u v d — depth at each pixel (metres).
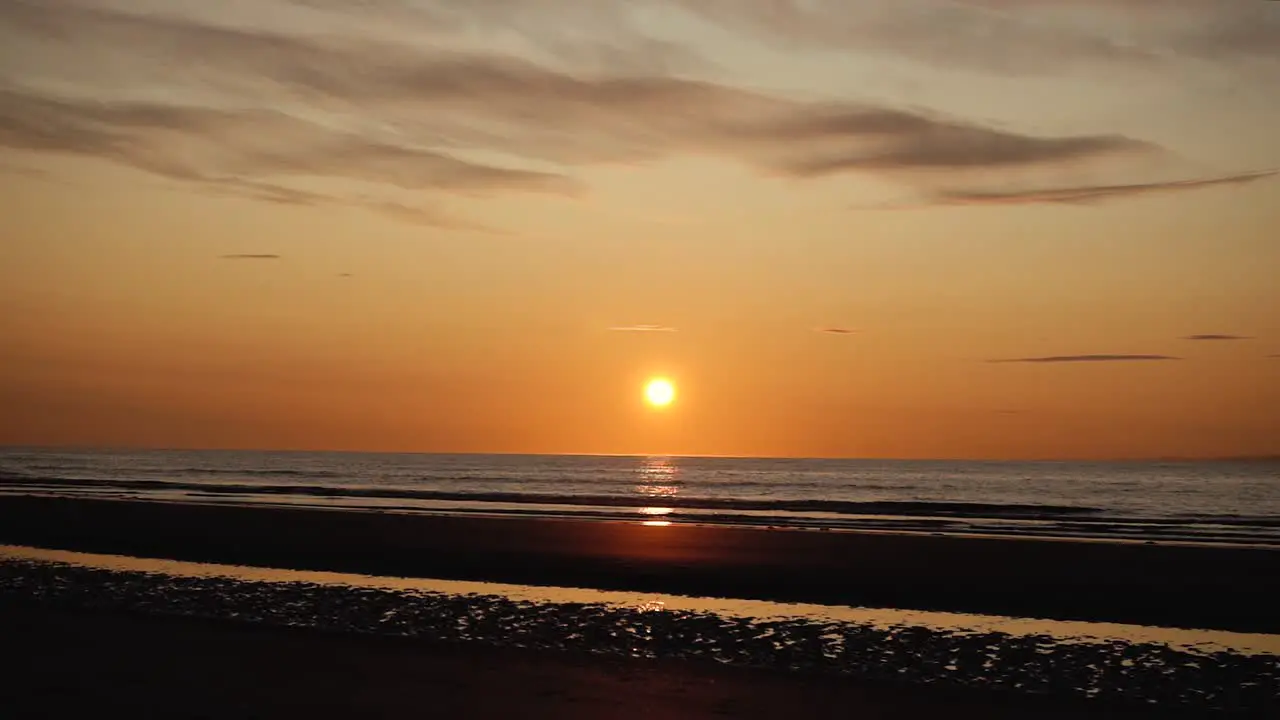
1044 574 19.03
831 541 24.41
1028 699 10.73
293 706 10.05
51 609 15.41
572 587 17.67
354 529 26.41
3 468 94.25
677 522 34.03
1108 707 10.50
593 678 11.34
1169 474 125.56
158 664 11.82
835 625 14.42
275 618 14.73
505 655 12.42
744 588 17.53
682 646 13.02
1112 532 31.69
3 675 11.27
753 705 10.37
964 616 15.17
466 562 20.58
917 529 32.00
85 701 10.20
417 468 117.06
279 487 59.22
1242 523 36.59
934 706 10.44
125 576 18.72
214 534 25.31
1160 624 14.66
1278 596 16.75
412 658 12.23
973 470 148.50
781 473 122.44
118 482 64.00
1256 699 10.83
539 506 42.38
